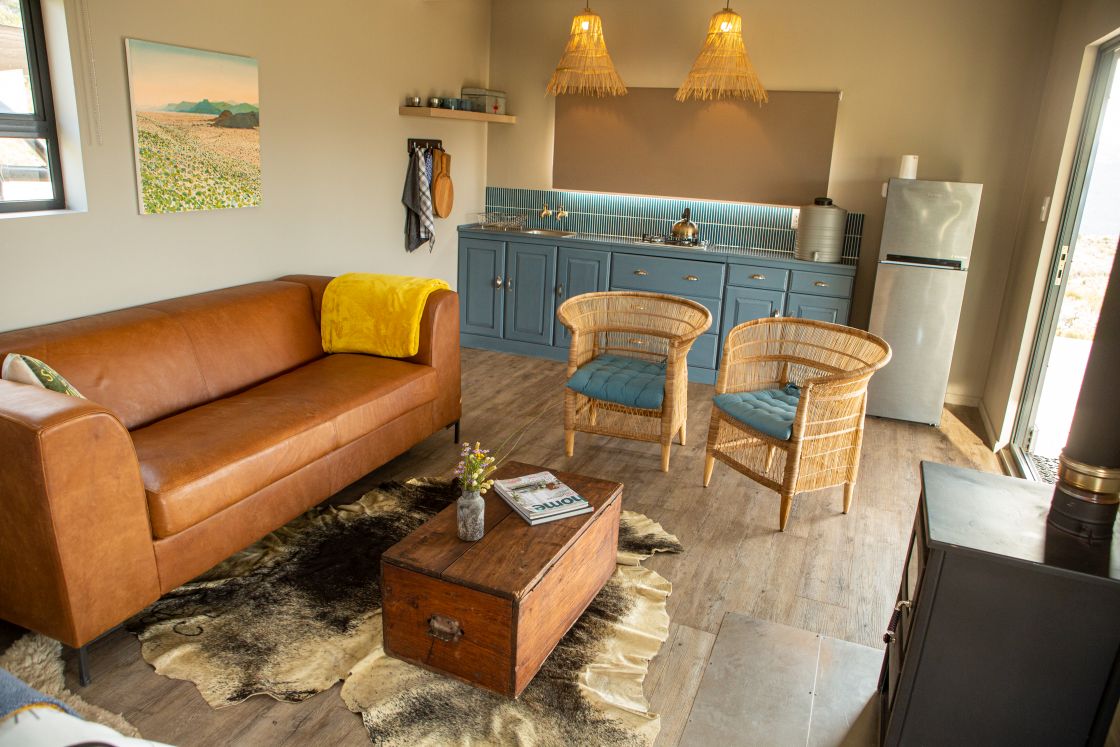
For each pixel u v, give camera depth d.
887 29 4.94
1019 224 4.79
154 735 1.95
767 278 5.03
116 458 2.12
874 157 5.13
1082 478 1.64
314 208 4.30
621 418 4.40
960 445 4.37
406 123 5.02
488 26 5.84
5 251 2.74
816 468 3.22
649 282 5.34
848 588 2.79
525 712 2.08
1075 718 1.64
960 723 1.73
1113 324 1.58
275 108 3.92
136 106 3.14
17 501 2.00
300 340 3.73
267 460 2.68
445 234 5.69
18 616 2.16
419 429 3.64
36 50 2.86
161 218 3.36
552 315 5.66
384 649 2.26
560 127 5.73
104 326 2.90
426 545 2.20
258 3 3.72
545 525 2.35
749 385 3.67
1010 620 1.62
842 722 2.14
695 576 2.82
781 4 5.12
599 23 5.03
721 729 2.09
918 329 4.57
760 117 5.21
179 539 2.38
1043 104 4.61
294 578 2.66
